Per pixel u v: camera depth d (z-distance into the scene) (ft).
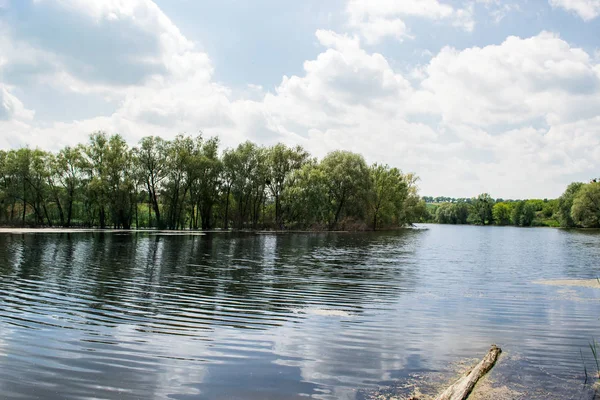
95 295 51.26
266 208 291.17
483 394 24.61
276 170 271.08
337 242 168.25
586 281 70.59
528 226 593.42
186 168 239.30
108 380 25.90
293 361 29.68
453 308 47.52
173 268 78.43
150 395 24.04
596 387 25.72
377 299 52.39
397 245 162.71
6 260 84.38
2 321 38.19
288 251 122.01
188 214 285.64
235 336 35.37
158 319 40.50
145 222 290.56
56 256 93.45
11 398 23.20
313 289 58.80
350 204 269.23
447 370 28.43
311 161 280.10
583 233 357.61
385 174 298.97
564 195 473.26
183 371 27.55
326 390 25.02
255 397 24.03
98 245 126.31
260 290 57.31
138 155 240.53
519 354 31.71
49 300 47.67
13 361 28.50
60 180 240.53
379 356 31.01
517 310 46.75
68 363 28.45
